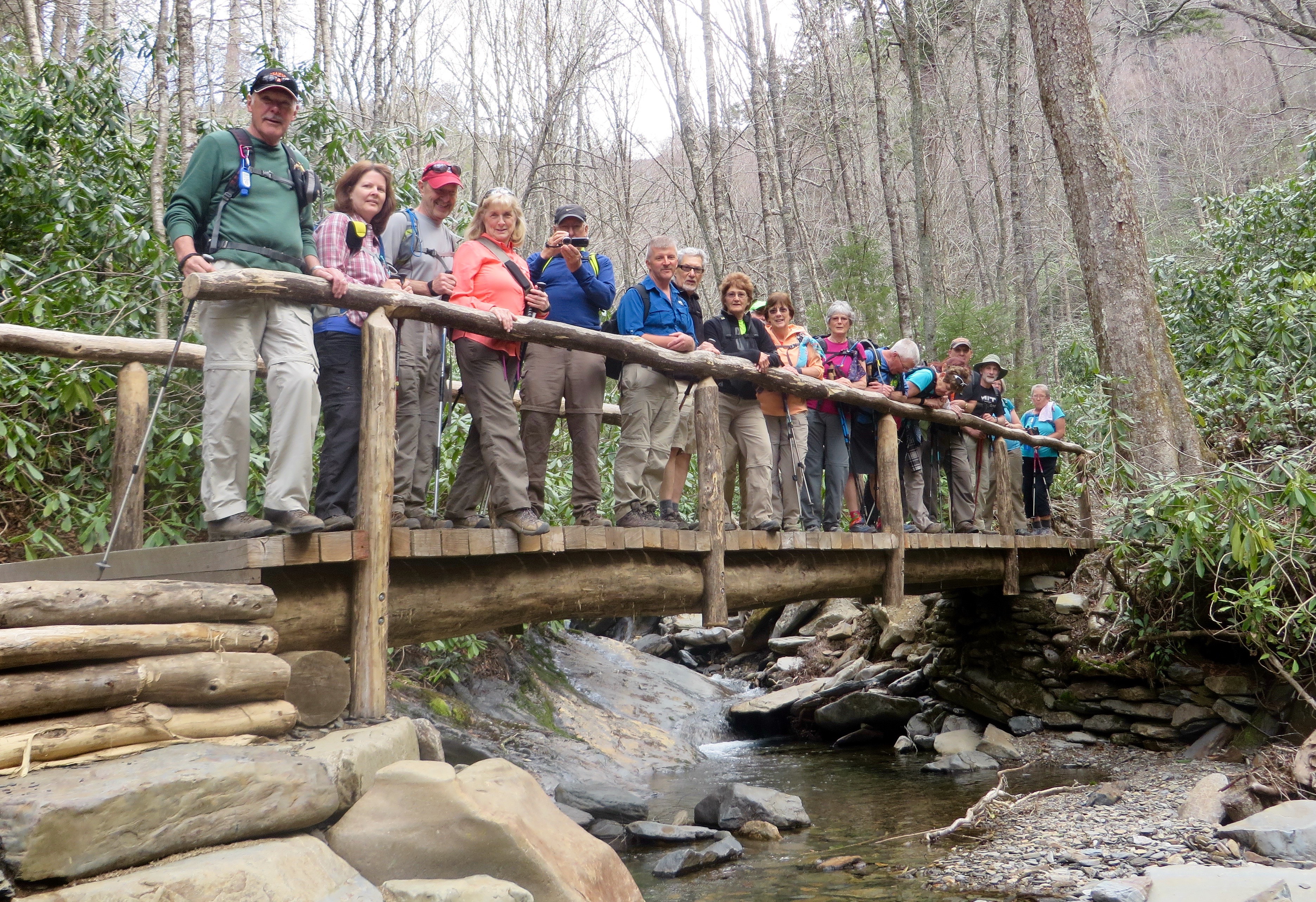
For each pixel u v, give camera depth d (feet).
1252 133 86.33
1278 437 27.27
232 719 9.95
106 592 9.23
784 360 20.29
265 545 10.66
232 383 11.38
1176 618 25.12
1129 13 80.43
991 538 25.89
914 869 15.81
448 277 14.17
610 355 15.56
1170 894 13.17
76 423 21.31
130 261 22.59
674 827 18.28
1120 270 29.32
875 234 60.34
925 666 31.58
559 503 25.94
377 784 10.31
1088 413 28.78
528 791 11.22
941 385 23.95
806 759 27.07
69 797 7.52
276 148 12.22
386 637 11.78
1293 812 16.12
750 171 82.84
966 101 77.61
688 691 33.37
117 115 24.56
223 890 7.95
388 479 11.91
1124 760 24.11
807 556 20.92
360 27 44.06
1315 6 58.85
